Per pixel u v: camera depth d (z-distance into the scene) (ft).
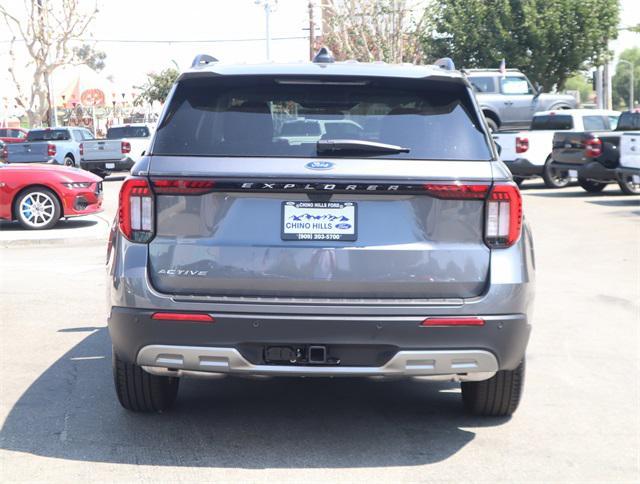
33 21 160.86
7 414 17.37
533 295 15.03
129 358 14.87
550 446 15.85
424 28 118.73
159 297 14.37
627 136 58.95
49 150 92.43
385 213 14.43
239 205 14.44
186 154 14.66
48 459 14.94
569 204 59.72
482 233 14.57
